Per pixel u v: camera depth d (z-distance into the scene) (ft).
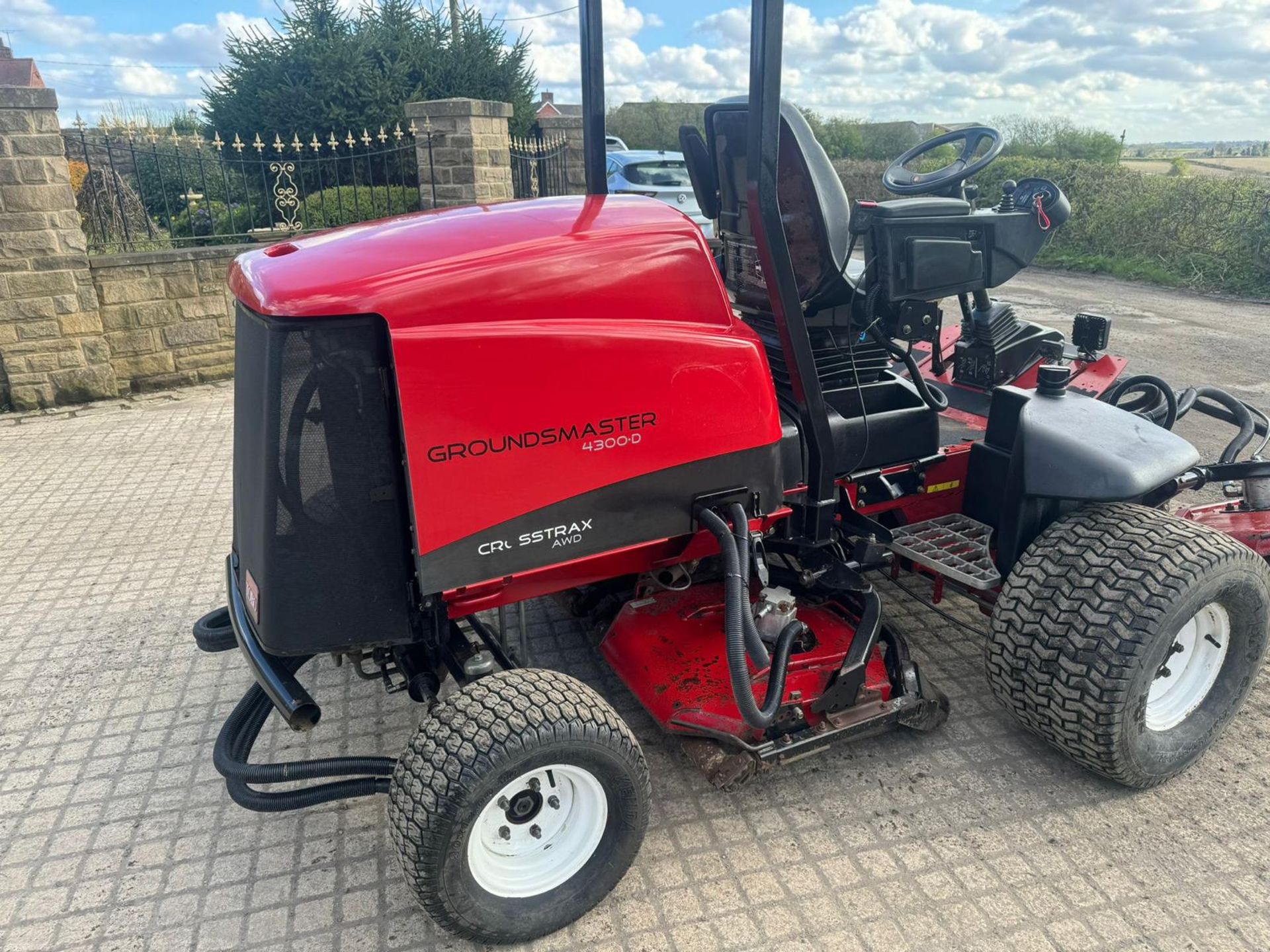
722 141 9.62
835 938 7.43
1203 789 9.13
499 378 6.78
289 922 7.72
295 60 32.48
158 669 11.53
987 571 9.66
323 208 27.27
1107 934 7.41
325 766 7.68
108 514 16.31
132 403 23.31
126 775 9.59
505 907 7.20
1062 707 8.48
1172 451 8.70
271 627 6.98
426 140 27.22
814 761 9.57
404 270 6.68
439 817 6.54
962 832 8.56
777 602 9.11
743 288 10.14
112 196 29.14
